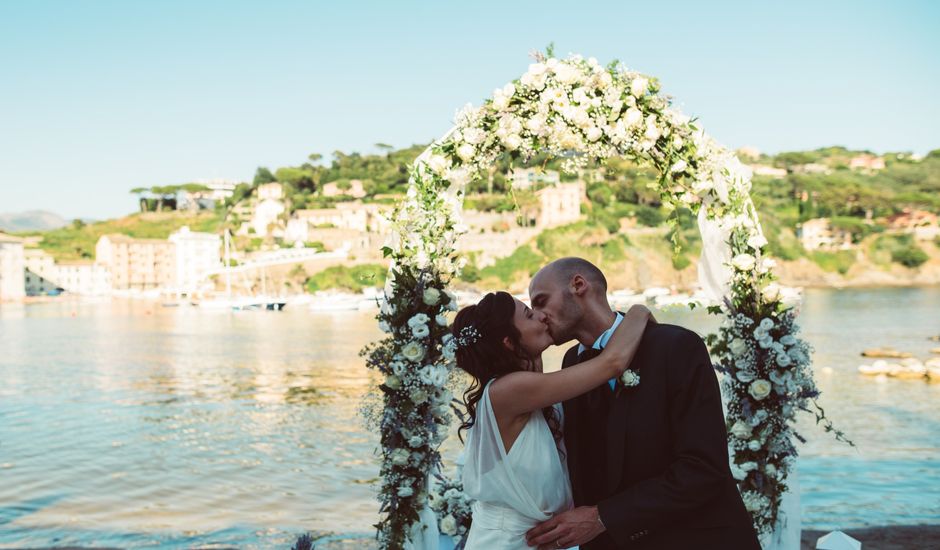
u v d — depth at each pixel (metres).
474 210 149.75
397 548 4.64
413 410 4.57
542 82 4.62
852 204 190.62
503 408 3.23
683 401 3.08
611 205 153.50
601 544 3.26
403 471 4.69
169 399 28.28
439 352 4.63
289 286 153.12
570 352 3.76
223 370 39.38
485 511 3.43
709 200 4.86
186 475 15.23
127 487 14.16
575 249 138.38
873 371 30.53
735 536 3.09
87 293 180.62
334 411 24.73
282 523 11.28
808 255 163.50
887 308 89.62
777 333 4.74
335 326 81.25
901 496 11.44
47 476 15.23
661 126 4.64
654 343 3.18
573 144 4.64
